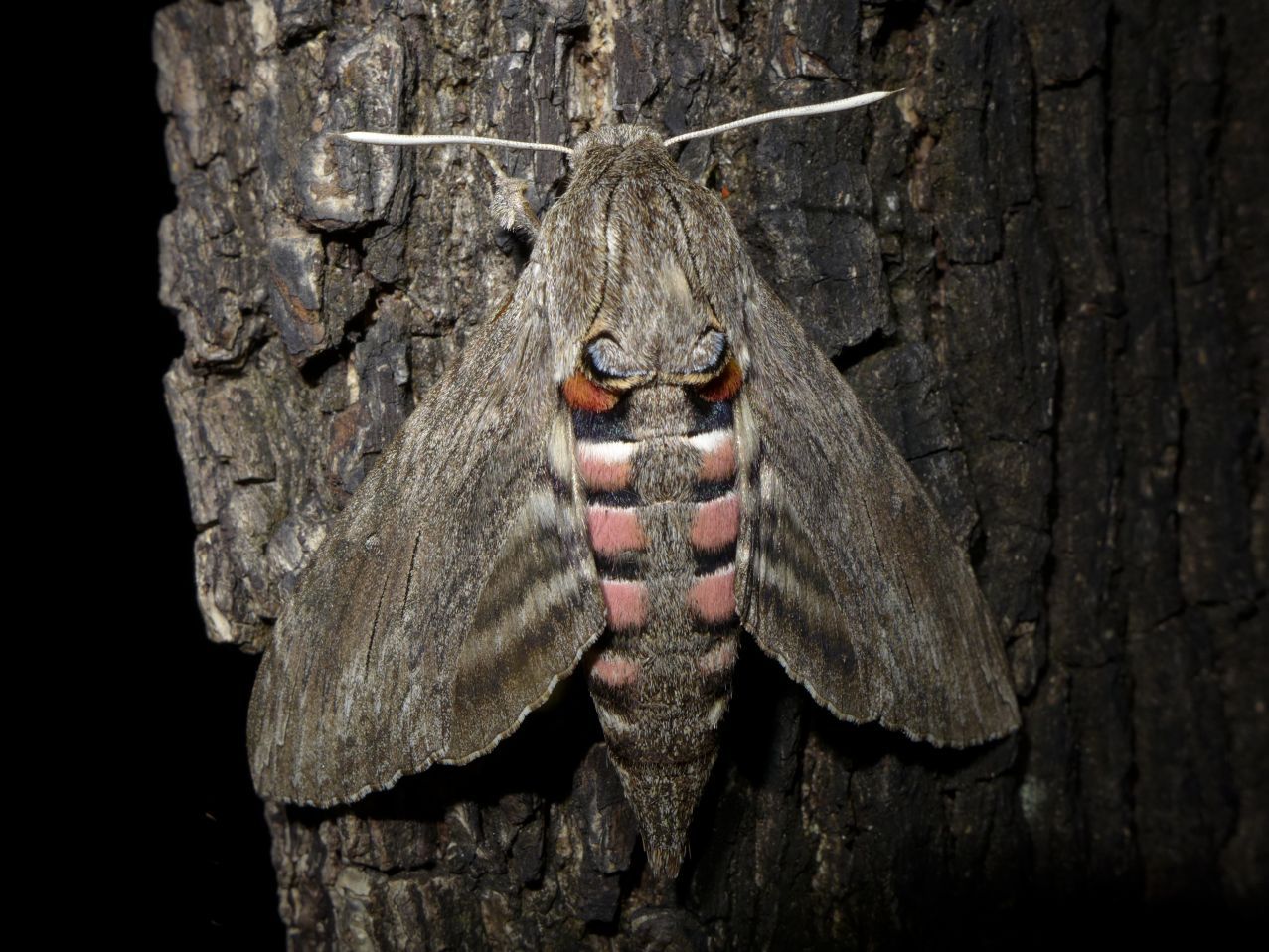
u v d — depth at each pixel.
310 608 0.19
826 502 0.19
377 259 0.19
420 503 0.19
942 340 0.20
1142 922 0.21
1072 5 0.20
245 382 0.19
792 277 0.19
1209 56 0.21
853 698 0.19
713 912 0.19
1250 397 0.22
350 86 0.19
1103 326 0.20
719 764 0.19
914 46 0.19
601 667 0.19
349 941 0.19
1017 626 0.20
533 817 0.19
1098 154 0.20
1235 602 0.21
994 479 0.20
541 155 0.19
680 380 0.19
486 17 0.19
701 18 0.19
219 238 0.19
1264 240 0.21
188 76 0.20
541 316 0.19
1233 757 0.21
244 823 0.22
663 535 0.19
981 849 0.20
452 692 0.19
